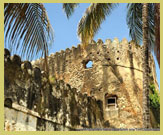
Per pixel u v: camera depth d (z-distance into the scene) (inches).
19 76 433.7
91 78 755.4
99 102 717.3
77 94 629.0
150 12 590.2
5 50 414.6
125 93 715.4
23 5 340.8
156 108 737.6
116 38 778.8
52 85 534.9
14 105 406.0
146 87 485.7
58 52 850.1
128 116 690.8
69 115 567.8
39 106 471.2
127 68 747.4
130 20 648.4
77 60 799.7
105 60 757.3
